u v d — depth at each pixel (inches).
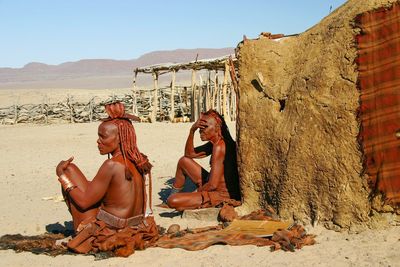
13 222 366.9
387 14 289.6
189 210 348.8
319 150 302.8
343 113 295.6
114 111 288.5
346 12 312.5
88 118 1395.2
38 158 701.9
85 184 287.0
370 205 283.9
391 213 281.0
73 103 1448.1
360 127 290.0
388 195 280.4
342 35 306.2
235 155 365.1
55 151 765.3
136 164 287.4
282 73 344.8
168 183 501.0
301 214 308.7
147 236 288.8
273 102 337.1
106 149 283.7
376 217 282.4
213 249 276.8
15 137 975.6
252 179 341.4
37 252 281.9
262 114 339.0
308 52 331.3
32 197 457.7
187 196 352.8
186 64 1128.8
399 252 254.7
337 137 296.5
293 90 324.8
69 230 332.8
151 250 279.4
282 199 318.0
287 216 314.5
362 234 280.4
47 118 1409.9
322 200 299.0
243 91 350.6
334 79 303.7
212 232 304.7
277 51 351.3
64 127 1117.7
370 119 287.6
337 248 268.1
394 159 280.4
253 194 341.1
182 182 382.3
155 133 933.2
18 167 633.6
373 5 295.1
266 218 317.4
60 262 266.2
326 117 302.7
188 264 256.7
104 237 277.7
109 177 279.3
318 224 298.7
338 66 303.7
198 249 276.4
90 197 279.6
